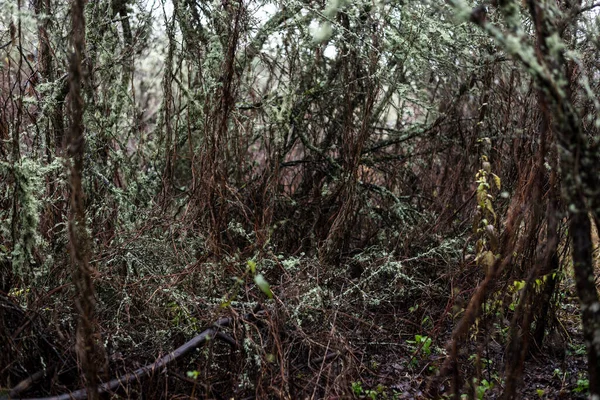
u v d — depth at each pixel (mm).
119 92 4402
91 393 2035
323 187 4906
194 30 4168
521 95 3738
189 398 2553
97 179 3701
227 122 4141
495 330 3234
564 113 1635
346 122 4469
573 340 3387
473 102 4832
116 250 3131
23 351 2443
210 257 3479
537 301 3115
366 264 4109
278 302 2977
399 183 5176
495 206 3615
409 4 4020
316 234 4465
